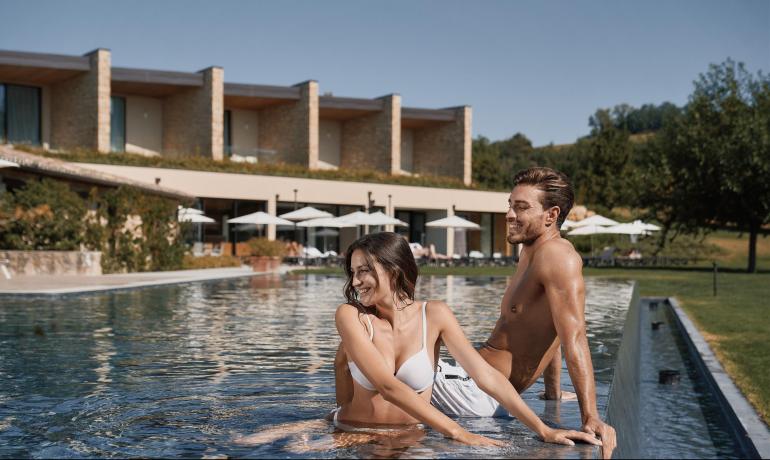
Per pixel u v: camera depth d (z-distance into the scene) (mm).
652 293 14648
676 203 28641
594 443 2535
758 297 13695
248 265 26875
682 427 4660
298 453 2529
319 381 4305
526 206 2955
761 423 4242
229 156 35000
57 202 17375
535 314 2984
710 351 7066
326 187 34094
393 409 2896
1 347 5895
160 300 11102
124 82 31859
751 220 26297
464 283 17062
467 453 2434
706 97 28969
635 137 88312
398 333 2904
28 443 2873
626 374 4297
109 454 2682
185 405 3594
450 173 41000
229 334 6844
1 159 14555
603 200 51188
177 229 22703
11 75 30672
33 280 14844
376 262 2855
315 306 10117
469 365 2850
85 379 4395
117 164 28781
